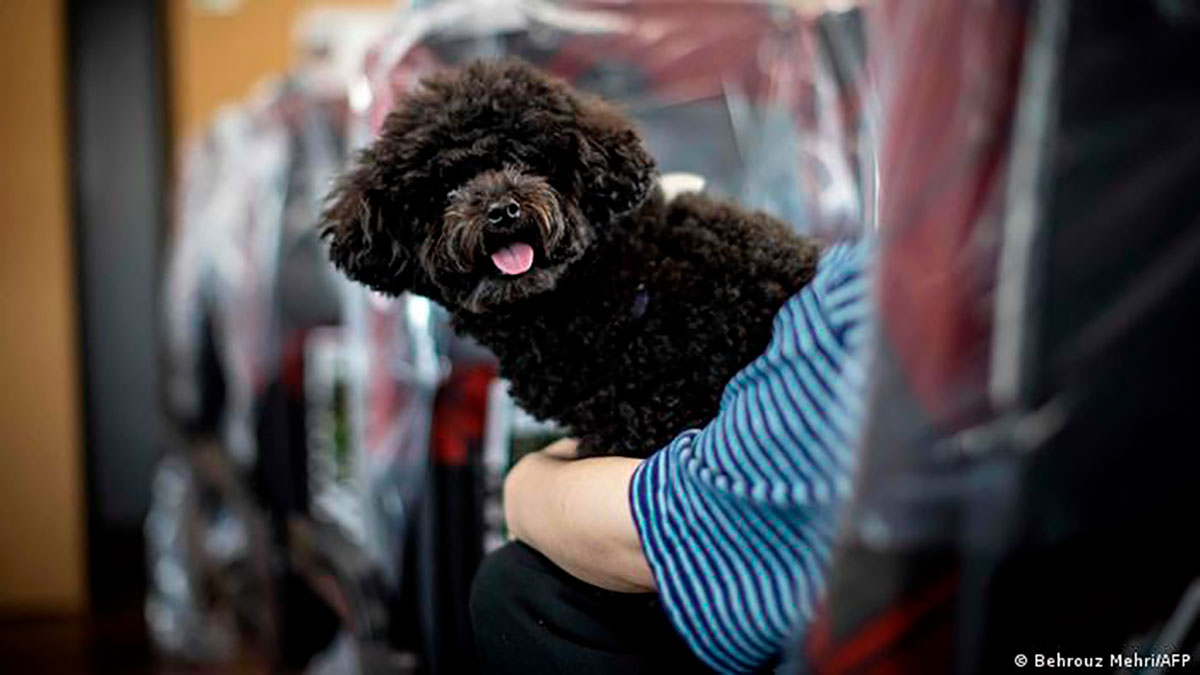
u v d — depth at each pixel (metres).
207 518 3.05
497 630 0.95
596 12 1.48
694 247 0.96
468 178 0.97
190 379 3.17
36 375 3.76
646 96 1.57
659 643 0.88
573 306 0.96
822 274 0.78
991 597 0.57
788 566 0.76
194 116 4.28
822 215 1.51
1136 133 0.54
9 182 3.69
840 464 0.67
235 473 2.69
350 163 1.20
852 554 0.62
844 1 1.54
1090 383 0.55
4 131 3.68
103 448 4.00
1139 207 0.54
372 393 1.66
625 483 0.84
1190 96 0.54
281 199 2.31
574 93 1.04
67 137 3.75
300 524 2.26
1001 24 0.56
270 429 2.30
